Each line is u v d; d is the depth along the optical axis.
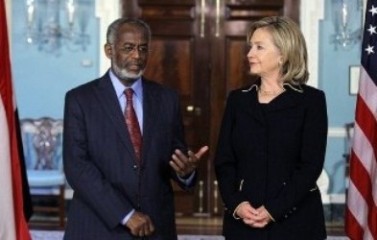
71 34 8.19
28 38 8.18
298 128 3.56
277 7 8.20
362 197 4.55
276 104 3.59
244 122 3.63
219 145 3.71
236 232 3.57
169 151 3.68
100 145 3.56
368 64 4.60
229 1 8.23
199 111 8.32
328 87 8.16
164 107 3.71
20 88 8.20
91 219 3.53
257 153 3.57
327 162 8.16
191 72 8.30
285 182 3.53
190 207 8.27
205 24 8.26
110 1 8.11
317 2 8.07
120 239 3.48
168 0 8.23
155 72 8.30
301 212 3.54
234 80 8.30
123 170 3.54
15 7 8.16
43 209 7.93
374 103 4.56
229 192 3.58
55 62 8.21
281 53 3.59
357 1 8.08
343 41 8.09
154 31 8.27
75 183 3.50
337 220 8.13
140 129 3.63
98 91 3.64
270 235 3.52
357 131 4.58
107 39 3.62
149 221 3.43
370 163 4.54
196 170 3.63
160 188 3.63
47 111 8.23
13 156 3.85
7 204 3.78
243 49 8.27
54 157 8.15
